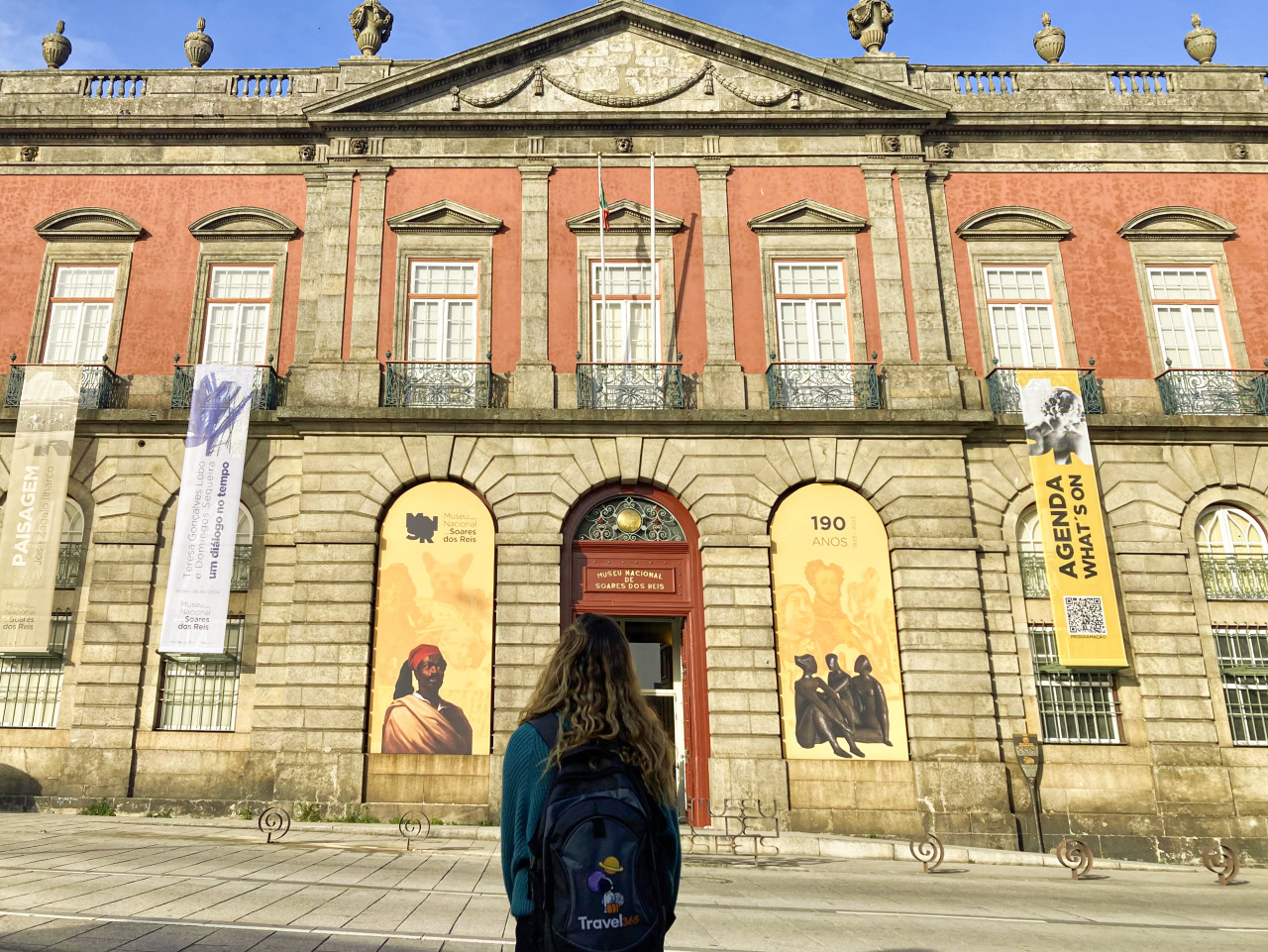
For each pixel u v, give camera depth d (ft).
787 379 53.83
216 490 49.88
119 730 48.19
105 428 52.34
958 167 58.44
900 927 24.44
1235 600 51.52
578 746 8.38
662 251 56.13
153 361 54.60
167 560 50.96
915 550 50.60
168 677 49.62
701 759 48.39
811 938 22.44
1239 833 47.52
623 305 55.42
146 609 50.03
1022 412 52.42
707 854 40.70
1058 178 58.54
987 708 48.26
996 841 46.29
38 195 57.26
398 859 33.47
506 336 54.54
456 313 55.16
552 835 7.83
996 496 52.49
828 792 47.21
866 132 58.29
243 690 48.93
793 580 50.57
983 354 55.36
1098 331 56.03
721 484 51.65
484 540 50.83
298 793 46.37
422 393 52.85
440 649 48.96
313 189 57.26
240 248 56.49
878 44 61.21
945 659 48.91
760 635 49.21
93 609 49.85
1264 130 59.16
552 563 50.08
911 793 47.21
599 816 7.87
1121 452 53.26
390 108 57.41
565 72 58.49
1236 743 49.34
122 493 51.70
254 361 54.95
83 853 30.50
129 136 57.88
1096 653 48.80
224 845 34.91
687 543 51.72
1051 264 57.06
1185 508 52.60
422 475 51.21
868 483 51.85
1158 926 26.20
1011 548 51.75
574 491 51.39
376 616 49.42
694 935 22.40
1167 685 49.78
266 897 24.16
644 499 52.54
